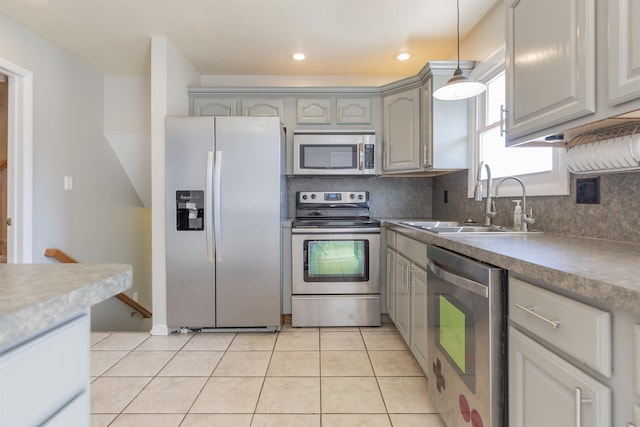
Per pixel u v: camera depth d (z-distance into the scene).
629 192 1.22
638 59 0.82
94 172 3.20
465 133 2.55
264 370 2.01
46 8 2.19
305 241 2.71
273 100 3.06
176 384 1.86
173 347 2.34
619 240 1.27
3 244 2.70
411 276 2.04
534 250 1.06
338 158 2.97
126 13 2.26
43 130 2.61
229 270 2.55
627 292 0.59
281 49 2.82
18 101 2.44
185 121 2.51
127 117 3.39
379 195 3.41
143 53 2.87
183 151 2.51
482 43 2.37
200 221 2.53
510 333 0.99
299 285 2.72
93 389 1.81
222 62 3.08
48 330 0.56
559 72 1.09
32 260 2.49
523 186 1.68
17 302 0.48
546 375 0.83
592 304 0.69
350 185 3.40
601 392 0.66
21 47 2.41
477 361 1.11
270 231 2.55
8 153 2.45
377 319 2.74
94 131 3.21
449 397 1.37
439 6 2.20
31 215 2.49
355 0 2.14
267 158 2.54
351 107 3.06
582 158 1.32
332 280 2.73
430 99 2.56
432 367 1.59
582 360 0.70
